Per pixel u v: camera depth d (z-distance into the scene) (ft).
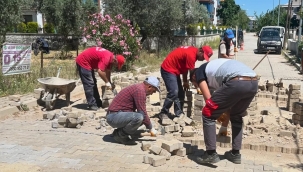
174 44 84.53
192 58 20.74
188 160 15.93
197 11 86.79
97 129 20.83
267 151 17.97
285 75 47.91
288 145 18.06
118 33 46.73
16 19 49.93
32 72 36.32
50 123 22.12
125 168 14.96
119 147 17.56
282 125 21.15
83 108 26.27
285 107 27.78
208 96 14.82
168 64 21.27
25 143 17.99
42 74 36.52
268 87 32.76
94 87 25.68
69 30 72.59
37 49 72.54
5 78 31.48
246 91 13.94
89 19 49.98
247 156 17.20
